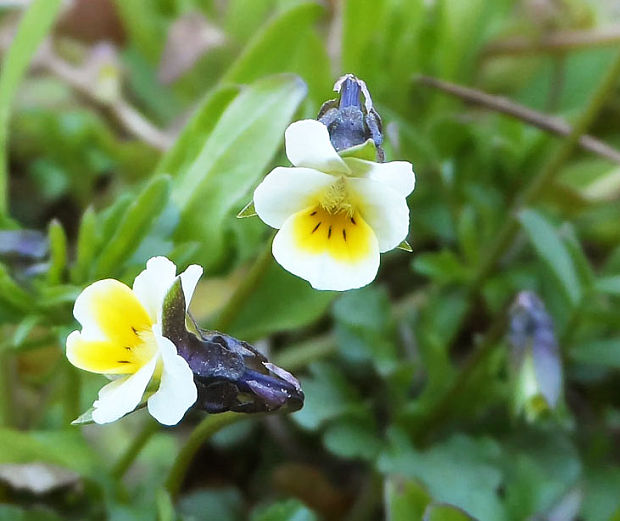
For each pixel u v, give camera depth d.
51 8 0.19
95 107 0.26
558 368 0.18
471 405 0.20
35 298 0.17
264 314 0.18
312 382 0.19
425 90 0.24
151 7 0.27
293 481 0.20
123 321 0.14
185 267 0.17
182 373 0.13
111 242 0.17
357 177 0.14
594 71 0.27
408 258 0.24
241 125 0.18
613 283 0.19
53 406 0.19
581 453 0.20
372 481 0.19
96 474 0.17
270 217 0.14
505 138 0.23
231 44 0.26
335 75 0.24
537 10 0.26
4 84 0.19
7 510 0.17
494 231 0.23
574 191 0.23
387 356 0.20
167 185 0.16
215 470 0.21
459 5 0.24
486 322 0.22
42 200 0.25
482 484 0.18
